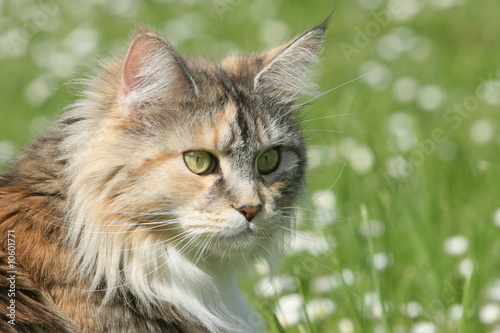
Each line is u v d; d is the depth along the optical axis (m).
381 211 5.47
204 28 10.25
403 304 4.77
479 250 5.18
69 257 3.61
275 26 9.85
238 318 4.20
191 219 3.70
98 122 3.68
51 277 3.57
